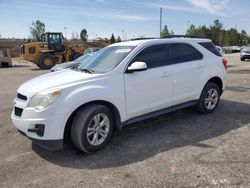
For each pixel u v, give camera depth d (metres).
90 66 5.30
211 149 4.50
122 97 4.80
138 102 5.05
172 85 5.56
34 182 3.69
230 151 4.39
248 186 3.39
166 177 3.67
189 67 5.86
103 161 4.23
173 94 5.63
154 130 5.52
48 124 4.13
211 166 3.91
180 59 5.79
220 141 4.83
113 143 4.91
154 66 5.30
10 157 4.48
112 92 4.64
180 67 5.70
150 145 4.78
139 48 5.15
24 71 22.33
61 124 4.19
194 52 6.12
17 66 30.55
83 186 3.54
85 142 4.35
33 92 4.34
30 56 24.94
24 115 4.28
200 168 3.87
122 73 4.84
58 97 4.18
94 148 4.49
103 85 4.59
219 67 6.55
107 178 3.72
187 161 4.11
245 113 6.49
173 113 6.58
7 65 28.91
